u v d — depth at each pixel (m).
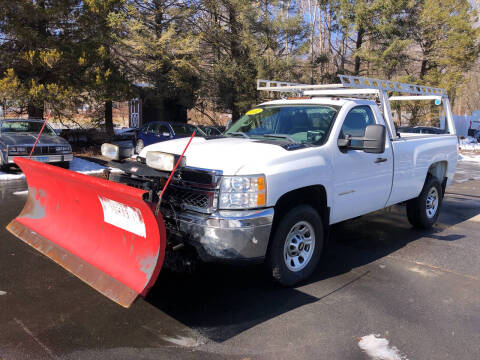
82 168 12.27
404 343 3.19
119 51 18.62
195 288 4.12
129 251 3.31
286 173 3.78
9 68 14.67
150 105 23.53
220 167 3.58
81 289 4.00
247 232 3.50
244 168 3.58
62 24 15.48
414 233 6.45
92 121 20.36
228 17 22.03
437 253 5.44
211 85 21.83
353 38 24.47
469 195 10.18
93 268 3.46
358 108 4.88
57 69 15.22
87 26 15.61
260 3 21.20
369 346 3.14
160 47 18.03
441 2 24.86
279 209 4.01
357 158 4.67
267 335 3.26
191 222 3.57
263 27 20.33
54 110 15.91
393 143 5.36
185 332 3.28
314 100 4.93
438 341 3.23
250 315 3.59
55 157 11.02
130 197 3.00
